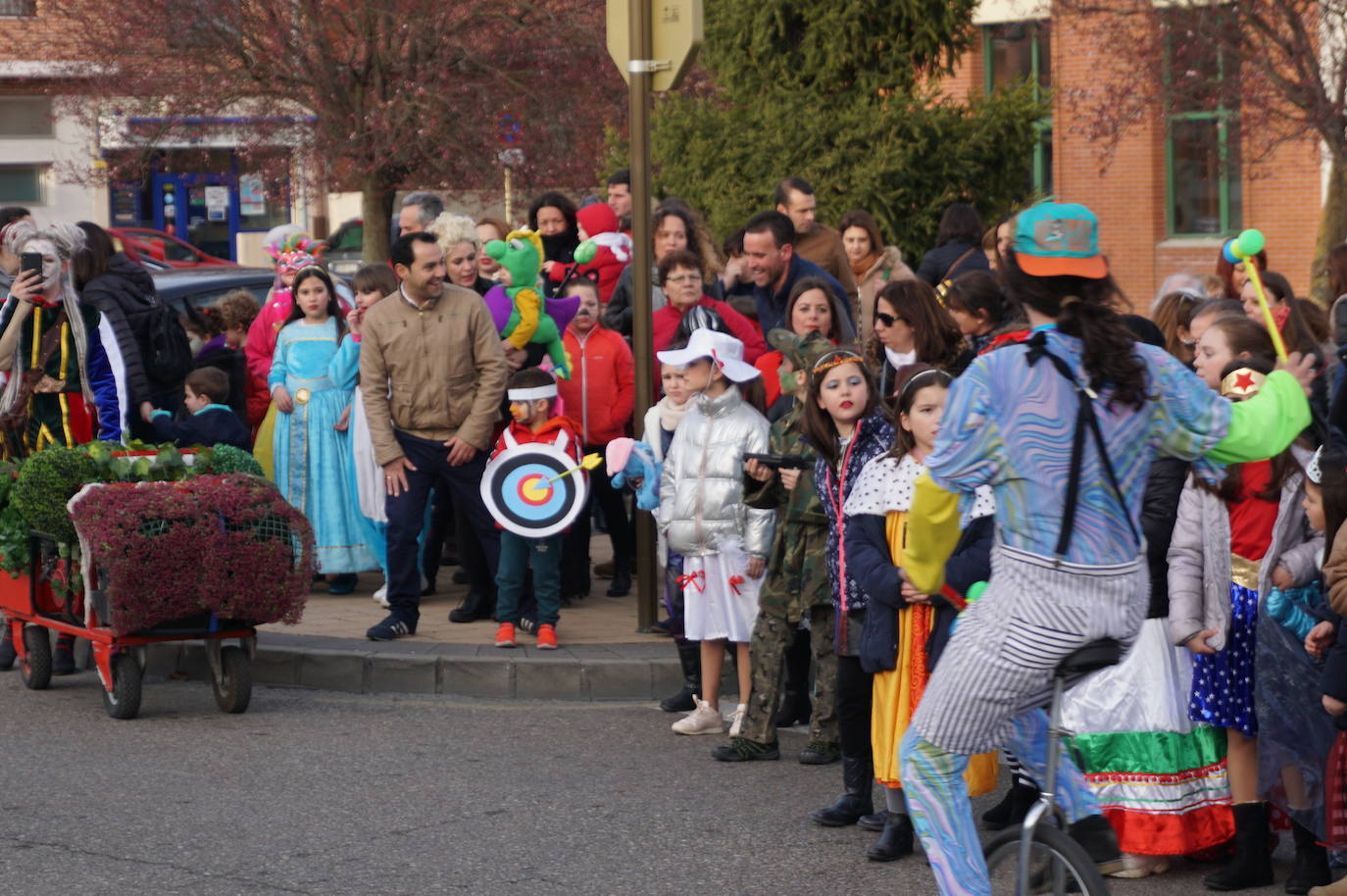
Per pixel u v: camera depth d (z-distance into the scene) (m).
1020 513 5.17
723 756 8.85
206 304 15.77
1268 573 6.86
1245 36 22.45
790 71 20.53
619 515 12.77
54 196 40.53
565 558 12.48
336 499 12.61
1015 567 5.19
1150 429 5.20
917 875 7.09
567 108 26.08
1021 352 5.20
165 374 11.84
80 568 9.71
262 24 25.34
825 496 7.61
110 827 7.62
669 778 8.54
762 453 8.46
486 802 8.09
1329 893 6.73
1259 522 7.02
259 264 39.84
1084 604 5.11
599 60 26.19
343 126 25.83
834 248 12.80
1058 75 29.22
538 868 7.14
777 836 7.61
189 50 25.62
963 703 5.33
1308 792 6.80
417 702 10.30
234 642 11.02
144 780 8.40
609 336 12.55
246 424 13.02
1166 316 8.84
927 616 7.11
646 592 11.31
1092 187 32.22
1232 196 31.34
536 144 26.20
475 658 10.46
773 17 20.28
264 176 27.39
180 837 7.49
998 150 20.08
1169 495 6.92
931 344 8.44
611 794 8.25
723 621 9.27
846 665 7.60
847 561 7.28
